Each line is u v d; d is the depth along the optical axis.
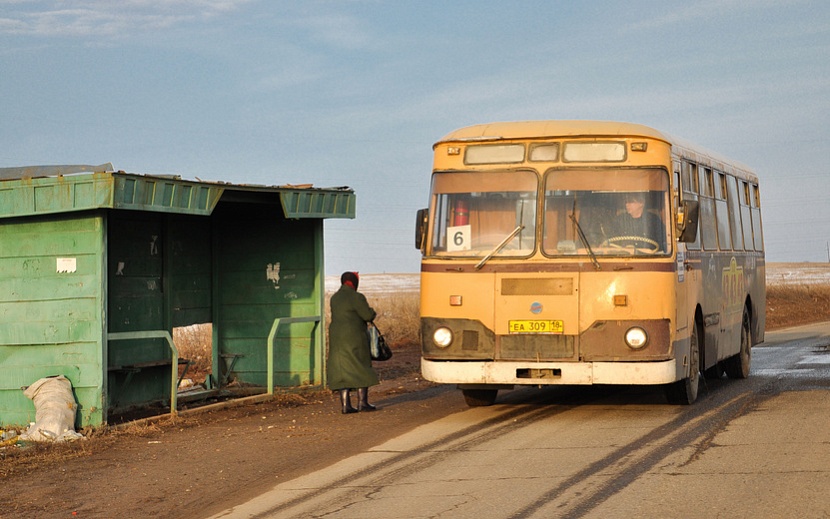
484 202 12.75
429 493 8.70
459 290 12.62
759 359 22.30
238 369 16.97
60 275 12.81
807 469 9.04
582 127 12.70
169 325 15.48
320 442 11.79
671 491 8.34
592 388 16.62
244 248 16.97
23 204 12.57
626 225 12.39
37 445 11.66
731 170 17.48
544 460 10.00
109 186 12.01
